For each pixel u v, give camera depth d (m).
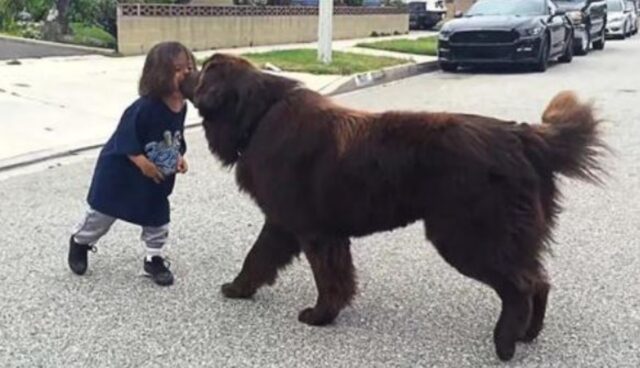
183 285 2.52
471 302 2.42
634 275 2.65
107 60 7.70
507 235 1.95
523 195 1.95
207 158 4.25
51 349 2.07
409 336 2.19
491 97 6.54
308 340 2.16
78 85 6.16
